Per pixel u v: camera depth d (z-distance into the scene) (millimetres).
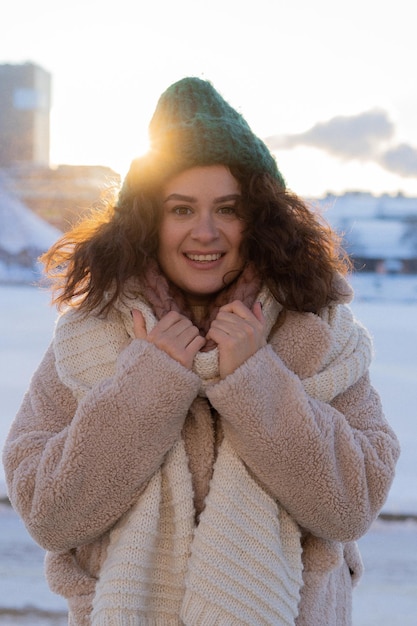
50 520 1545
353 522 1572
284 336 1673
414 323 13531
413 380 8781
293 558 1612
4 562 4152
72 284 1697
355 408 1705
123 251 1635
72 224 1896
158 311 1646
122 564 1550
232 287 1698
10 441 1665
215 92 1639
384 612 3674
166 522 1608
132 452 1531
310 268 1667
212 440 1643
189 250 1639
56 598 3773
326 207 1781
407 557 4340
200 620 1527
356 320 1810
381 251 16094
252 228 1647
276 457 1531
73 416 1687
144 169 1607
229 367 1564
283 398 1566
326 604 1675
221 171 1604
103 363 1672
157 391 1530
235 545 1558
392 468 1642
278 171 1714
